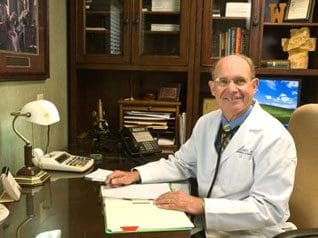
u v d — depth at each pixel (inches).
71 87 94.3
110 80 104.5
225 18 91.5
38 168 61.7
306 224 55.2
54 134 84.9
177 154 65.4
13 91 63.2
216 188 54.5
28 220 45.2
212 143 57.1
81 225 44.0
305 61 94.2
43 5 74.1
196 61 90.7
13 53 61.3
